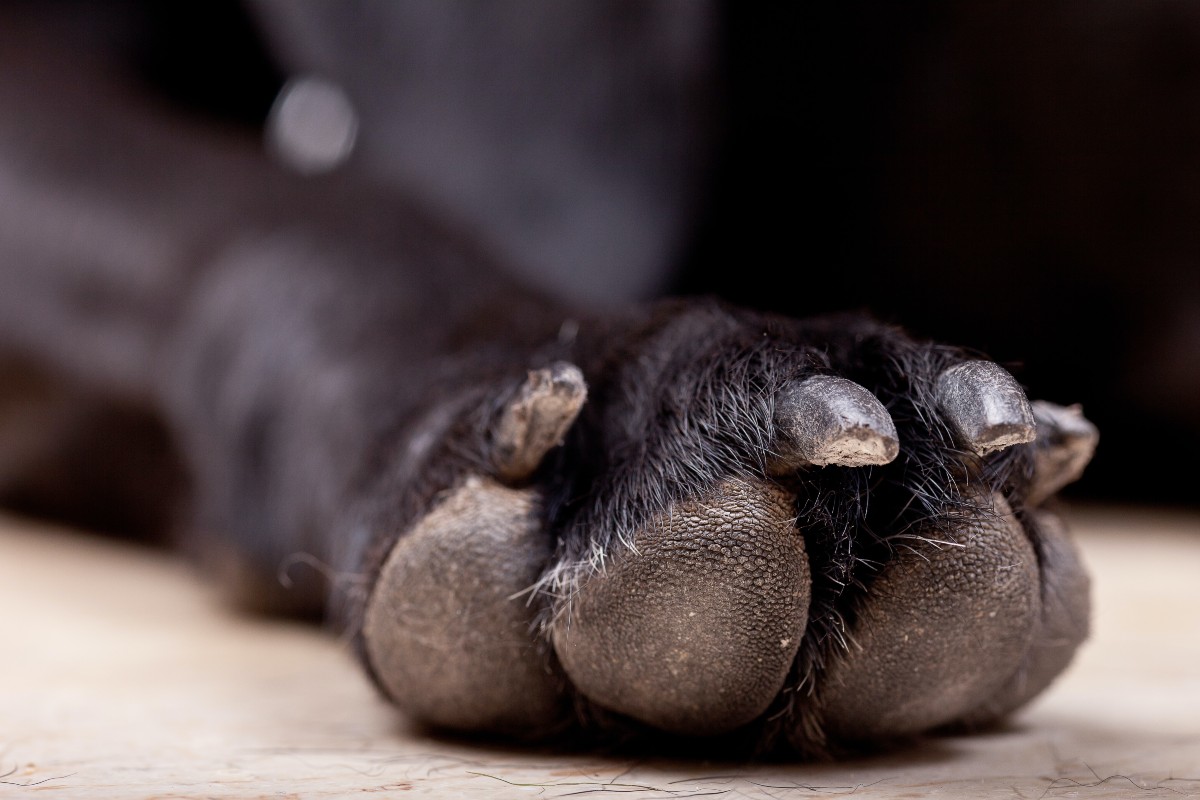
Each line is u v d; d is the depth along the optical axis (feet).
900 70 2.04
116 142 2.25
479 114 2.10
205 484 1.80
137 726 1.32
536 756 1.26
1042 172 2.25
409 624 1.25
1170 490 3.29
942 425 1.21
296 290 1.64
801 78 1.96
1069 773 1.24
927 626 1.21
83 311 2.08
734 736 1.24
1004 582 1.21
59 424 2.21
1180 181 2.28
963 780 1.22
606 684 1.21
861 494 1.20
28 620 1.66
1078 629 1.29
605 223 2.06
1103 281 2.46
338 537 1.40
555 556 1.23
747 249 2.17
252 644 1.54
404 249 1.70
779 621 1.19
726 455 1.20
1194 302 2.47
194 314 1.84
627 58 1.90
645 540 1.20
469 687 1.25
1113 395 2.80
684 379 1.23
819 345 1.23
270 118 2.94
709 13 1.79
